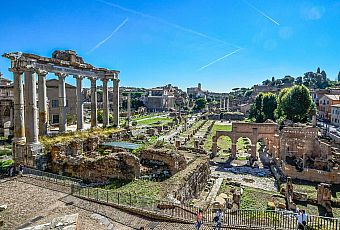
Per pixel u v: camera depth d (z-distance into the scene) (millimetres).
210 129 93750
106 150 36500
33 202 20734
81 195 22109
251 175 43406
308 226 17469
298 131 52250
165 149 32531
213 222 18000
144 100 174375
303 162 45531
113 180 27109
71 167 29172
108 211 19469
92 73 45438
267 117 93750
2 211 19047
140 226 17406
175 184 26016
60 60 37344
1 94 63625
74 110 75000
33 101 31125
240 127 55031
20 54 31141
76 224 14594
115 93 50156
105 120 49500
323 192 30812
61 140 33938
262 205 30328
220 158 54500
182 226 17453
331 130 79188
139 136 54344
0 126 57812
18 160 30875
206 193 33719
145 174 28625
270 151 57438
